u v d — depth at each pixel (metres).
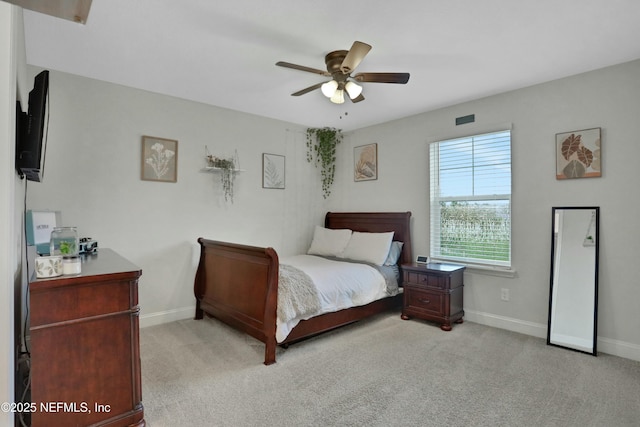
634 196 2.73
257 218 4.36
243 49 2.59
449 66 2.83
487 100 3.55
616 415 1.96
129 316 1.79
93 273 1.72
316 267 3.49
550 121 3.15
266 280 2.75
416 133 4.18
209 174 3.94
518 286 3.35
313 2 1.99
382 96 3.55
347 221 4.79
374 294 3.59
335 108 4.00
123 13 2.12
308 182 4.90
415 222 4.17
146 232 3.50
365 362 2.67
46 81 1.79
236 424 1.89
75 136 3.10
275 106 3.97
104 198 3.25
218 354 2.81
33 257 2.51
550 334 3.05
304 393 2.21
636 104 2.71
